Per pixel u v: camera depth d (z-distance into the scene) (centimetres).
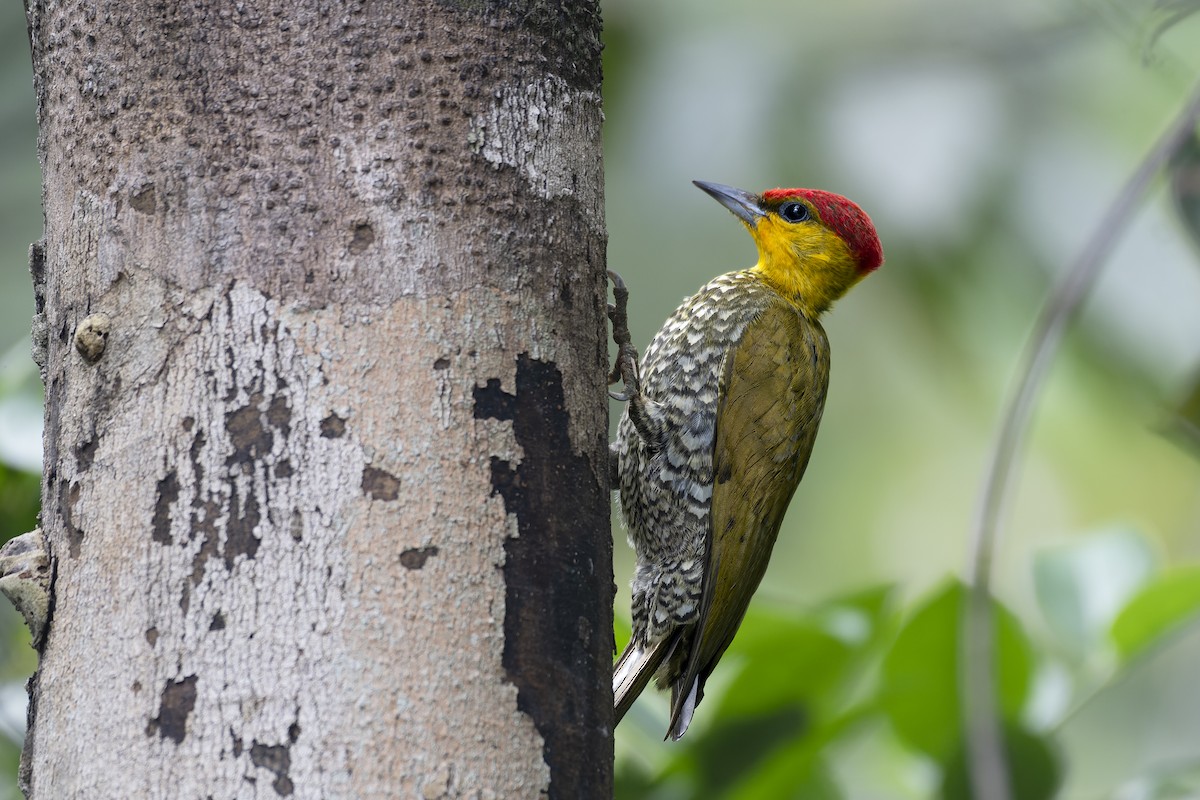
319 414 514
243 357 519
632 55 1327
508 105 561
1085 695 896
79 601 518
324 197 533
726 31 1325
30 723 537
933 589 857
